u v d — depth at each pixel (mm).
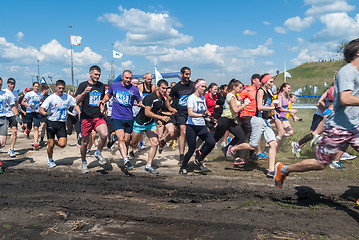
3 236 3520
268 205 4410
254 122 6219
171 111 7301
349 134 3797
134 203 4645
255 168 6902
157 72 12281
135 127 6773
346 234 3443
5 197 4988
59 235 3533
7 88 7676
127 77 6371
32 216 4121
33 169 6934
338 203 4457
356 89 3676
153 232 3590
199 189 5258
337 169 6500
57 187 5535
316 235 3426
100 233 3580
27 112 10375
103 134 6418
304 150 8617
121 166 7184
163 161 7688
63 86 6922
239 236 3418
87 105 6500
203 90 6258
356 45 3631
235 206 4406
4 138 7336
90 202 4688
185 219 3924
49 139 7027
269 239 3332
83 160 6652
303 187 5266
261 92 6113
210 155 8602
